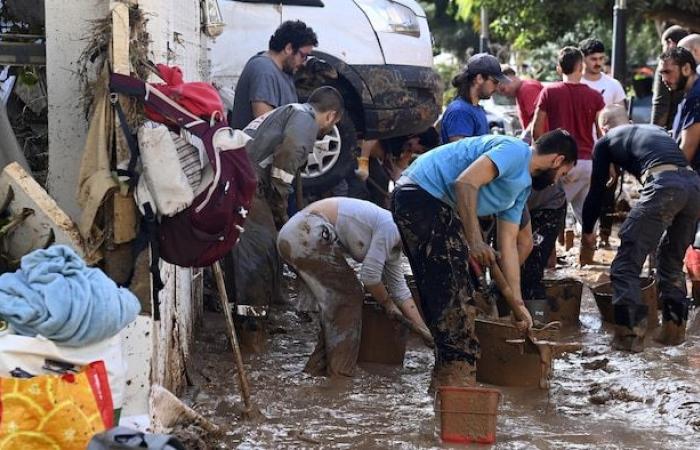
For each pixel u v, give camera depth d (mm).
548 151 5934
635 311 6891
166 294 5402
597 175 7824
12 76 5492
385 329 6535
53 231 4492
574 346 6145
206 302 7977
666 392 5949
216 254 4629
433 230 5738
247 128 6809
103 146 4477
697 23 22141
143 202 4430
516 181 5680
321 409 5691
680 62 7648
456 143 5840
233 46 9461
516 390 6027
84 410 3629
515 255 5930
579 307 7629
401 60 10172
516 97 10734
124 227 4508
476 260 5633
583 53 10641
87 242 4508
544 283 7523
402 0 10500
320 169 9570
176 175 4375
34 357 3785
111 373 3963
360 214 6203
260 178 6723
